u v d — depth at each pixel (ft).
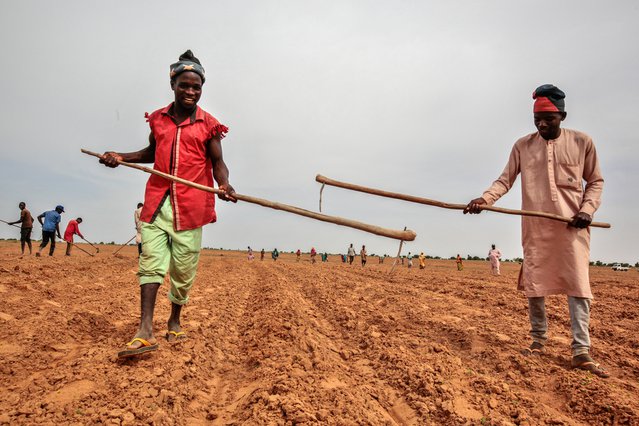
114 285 33.04
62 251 86.74
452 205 15.31
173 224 14.37
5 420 9.68
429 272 85.40
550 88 15.84
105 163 14.02
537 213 15.48
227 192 13.92
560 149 16.07
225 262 105.60
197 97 14.79
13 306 21.12
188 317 22.27
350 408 11.52
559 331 21.77
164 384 12.19
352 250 123.54
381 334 20.34
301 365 14.87
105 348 14.89
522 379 14.38
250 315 25.11
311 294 35.68
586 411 12.10
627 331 22.16
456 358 16.02
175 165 14.47
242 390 13.12
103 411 10.29
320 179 14.61
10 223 54.29
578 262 15.57
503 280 57.57
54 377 12.08
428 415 11.66
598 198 15.74
